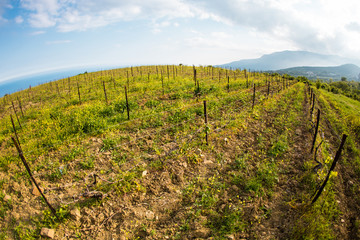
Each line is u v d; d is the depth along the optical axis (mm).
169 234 4531
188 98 14852
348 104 31391
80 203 5270
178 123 9773
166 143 8102
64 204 5125
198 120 10336
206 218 4875
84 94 20641
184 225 4668
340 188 6590
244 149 8078
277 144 8266
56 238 4422
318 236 4523
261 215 5059
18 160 7008
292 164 7328
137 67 48719
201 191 5664
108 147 7703
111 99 16172
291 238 4418
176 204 5332
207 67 48844
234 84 23109
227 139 8578
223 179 6289
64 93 23750
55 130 9297
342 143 4809
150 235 4500
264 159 7340
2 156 7375
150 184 5973
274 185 6141
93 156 7066
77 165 6648
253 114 11977
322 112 16844
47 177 6141
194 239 4367
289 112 13586
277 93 20750
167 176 6234
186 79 25781
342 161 8500
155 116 10539
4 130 11477
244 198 5477
